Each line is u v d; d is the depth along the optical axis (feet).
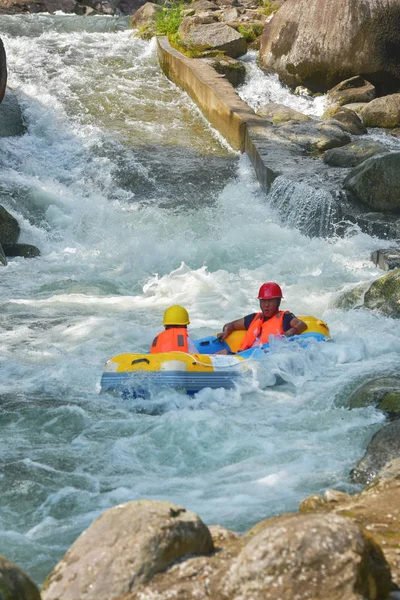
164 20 161.58
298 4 143.95
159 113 132.77
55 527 34.01
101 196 109.19
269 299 57.06
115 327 66.64
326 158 108.47
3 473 39.11
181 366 50.29
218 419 45.44
